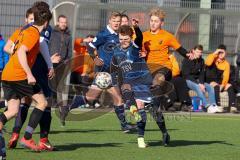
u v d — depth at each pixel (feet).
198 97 126.62
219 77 127.85
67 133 85.56
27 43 59.67
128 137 82.02
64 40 107.96
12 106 61.36
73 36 124.88
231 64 137.18
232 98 127.13
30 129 64.03
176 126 99.45
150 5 132.05
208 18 136.26
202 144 76.23
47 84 65.51
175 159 63.26
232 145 75.82
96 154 65.26
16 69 60.70
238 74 129.59
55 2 134.62
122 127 87.61
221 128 97.30
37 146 65.16
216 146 74.59
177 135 85.92
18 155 63.05
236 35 136.87
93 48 88.69
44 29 64.28
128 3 138.31
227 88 127.85
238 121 110.01
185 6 140.56
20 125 67.77
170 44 74.02
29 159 60.70
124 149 69.67
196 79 126.52
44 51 64.90
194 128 96.53
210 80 127.85
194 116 117.50
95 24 132.16
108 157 63.36
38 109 63.41
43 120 65.92
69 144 73.26
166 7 133.80
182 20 132.98
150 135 85.76
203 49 136.26
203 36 136.15
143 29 130.62
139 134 71.87
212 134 88.17
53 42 107.55
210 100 126.72
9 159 60.49
